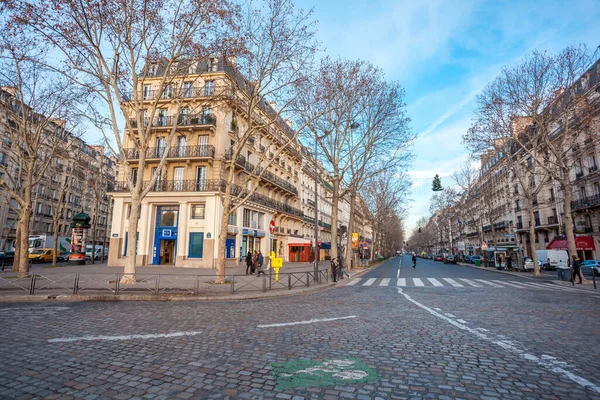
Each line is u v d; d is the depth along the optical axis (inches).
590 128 761.0
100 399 131.1
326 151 955.3
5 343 209.8
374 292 539.5
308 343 216.2
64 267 1015.0
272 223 717.3
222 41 538.3
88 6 487.8
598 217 1209.4
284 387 144.3
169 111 1115.9
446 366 173.0
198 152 1073.5
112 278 585.9
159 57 575.2
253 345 210.2
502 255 1393.9
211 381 150.4
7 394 134.0
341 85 775.7
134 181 1125.7
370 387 145.1
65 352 191.9
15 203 1614.2
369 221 2098.9
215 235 1029.2
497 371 166.1
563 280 769.6
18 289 474.9
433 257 3284.9
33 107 692.7
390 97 886.4
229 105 674.8
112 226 1095.0
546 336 237.5
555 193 1462.8
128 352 193.0
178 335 234.8
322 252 2010.3
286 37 571.2
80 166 1261.1
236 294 469.7
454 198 2074.3
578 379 155.6
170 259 1093.1
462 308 367.6
